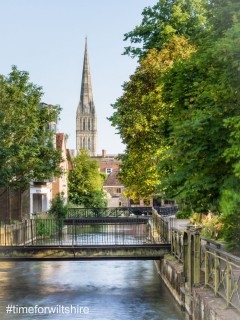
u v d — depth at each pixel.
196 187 14.16
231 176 13.30
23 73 35.75
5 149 32.03
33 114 35.44
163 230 28.19
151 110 30.89
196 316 15.12
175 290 20.83
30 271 30.12
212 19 14.61
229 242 19.42
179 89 16.30
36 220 35.28
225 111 13.47
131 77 32.94
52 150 37.28
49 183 59.84
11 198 47.22
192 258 16.81
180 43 31.78
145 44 36.53
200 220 27.92
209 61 14.48
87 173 79.06
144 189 33.97
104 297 22.19
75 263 33.66
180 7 35.72
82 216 57.91
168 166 15.65
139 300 21.45
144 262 34.41
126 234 42.16
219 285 13.99
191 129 13.58
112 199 118.31
